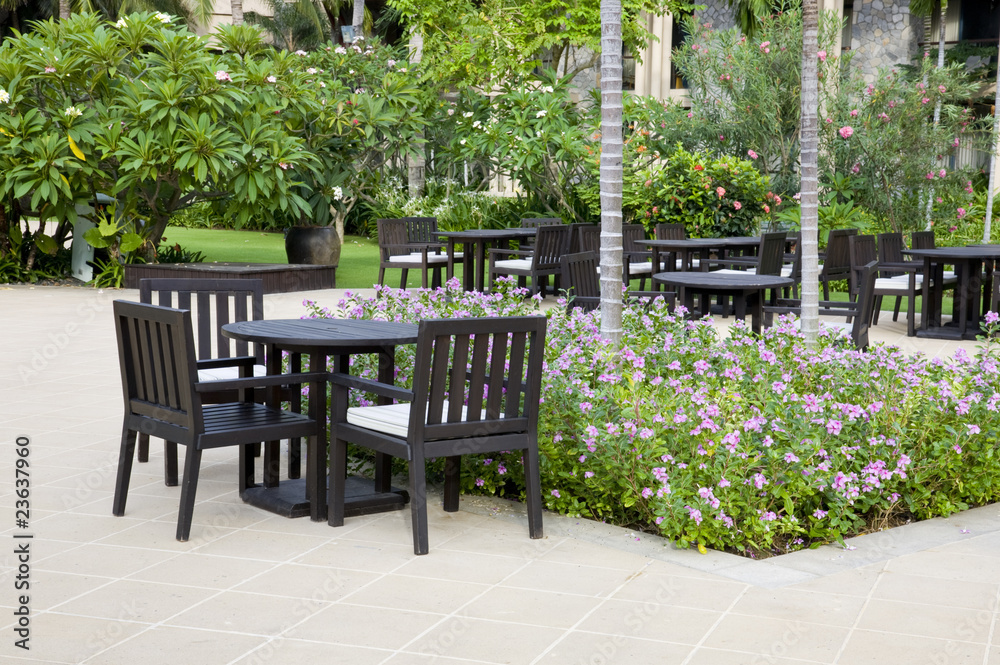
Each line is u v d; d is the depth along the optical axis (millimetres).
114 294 11992
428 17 17812
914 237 10734
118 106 11883
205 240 19812
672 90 22719
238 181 12031
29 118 11562
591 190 15203
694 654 2828
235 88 12117
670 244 10258
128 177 11594
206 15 29812
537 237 10562
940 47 18797
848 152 14539
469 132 16141
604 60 5023
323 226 13844
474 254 12180
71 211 12039
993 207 16594
